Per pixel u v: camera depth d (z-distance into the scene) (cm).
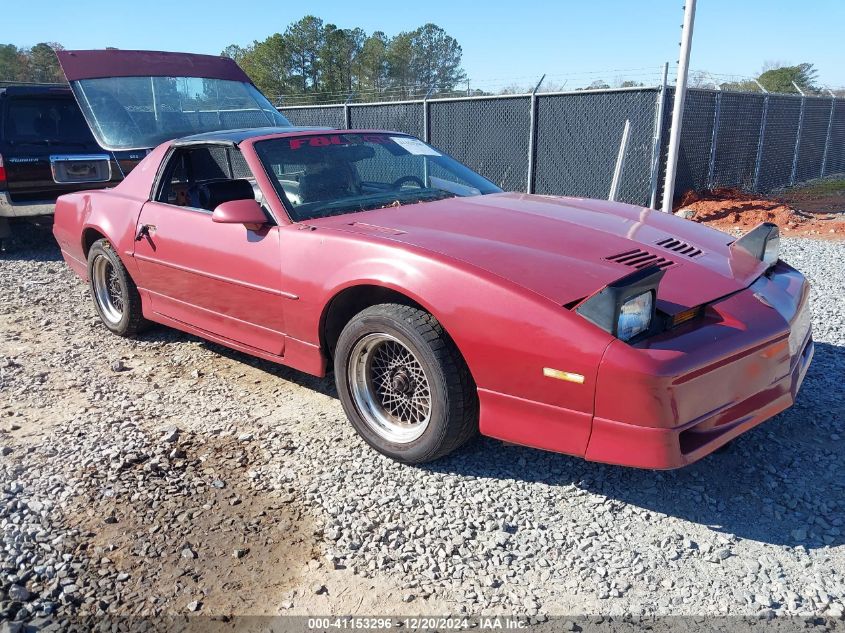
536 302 265
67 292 668
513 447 337
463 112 1337
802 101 1589
